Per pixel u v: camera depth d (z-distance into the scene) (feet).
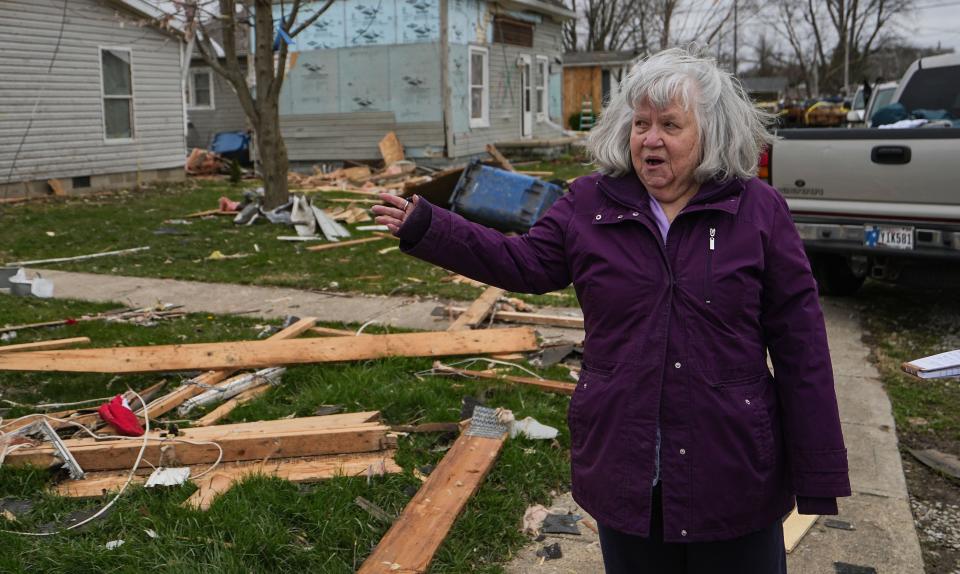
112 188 59.77
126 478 12.98
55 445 13.21
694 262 6.93
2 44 50.90
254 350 18.06
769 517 7.02
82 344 20.08
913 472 14.47
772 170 23.79
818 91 232.53
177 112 65.77
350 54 70.08
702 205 6.99
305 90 72.13
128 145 61.11
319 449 13.61
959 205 21.06
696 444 6.79
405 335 19.22
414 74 68.39
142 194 56.80
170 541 10.80
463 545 11.42
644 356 6.90
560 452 14.34
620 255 7.13
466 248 7.54
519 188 37.32
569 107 128.67
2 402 16.38
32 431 13.82
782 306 7.05
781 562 7.50
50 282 25.46
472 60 73.41
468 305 25.04
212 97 88.63
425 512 11.70
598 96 126.82
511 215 37.06
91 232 39.34
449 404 16.33
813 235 23.34
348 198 54.13
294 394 17.08
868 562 11.53
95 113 57.93
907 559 11.59
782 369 7.04
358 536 11.33
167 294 26.81
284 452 13.53
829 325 23.65
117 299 26.17
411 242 7.54
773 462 6.97
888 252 22.18
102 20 57.72
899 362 19.99
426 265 32.04
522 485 13.15
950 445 15.46
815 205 23.25
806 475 6.85
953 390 18.19
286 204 42.60
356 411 15.84
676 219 7.04
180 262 32.45
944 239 21.30
